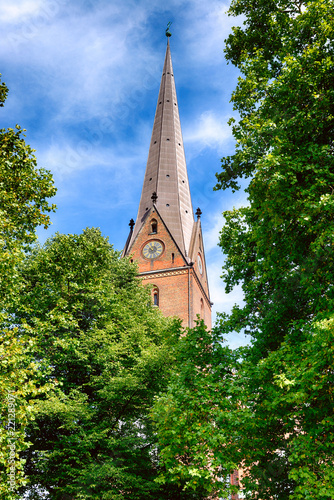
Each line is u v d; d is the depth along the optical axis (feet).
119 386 56.13
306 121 36.99
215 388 35.09
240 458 34.68
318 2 42.65
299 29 43.91
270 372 33.14
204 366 39.78
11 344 33.65
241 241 53.01
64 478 53.11
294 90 38.88
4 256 36.63
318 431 28.50
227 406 33.91
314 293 34.12
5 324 40.40
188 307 153.38
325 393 30.04
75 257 55.83
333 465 27.81
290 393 28.66
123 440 55.31
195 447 33.63
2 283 38.32
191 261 164.14
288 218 35.96
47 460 52.80
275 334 39.50
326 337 27.50
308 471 27.53
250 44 52.95
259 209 36.96
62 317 42.63
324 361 27.73
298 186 34.58
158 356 57.88
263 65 45.09
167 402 36.09
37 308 51.31
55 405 50.39
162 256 166.50
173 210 179.73
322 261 33.73
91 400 63.52
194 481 34.01
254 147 40.75
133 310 77.56
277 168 34.06
